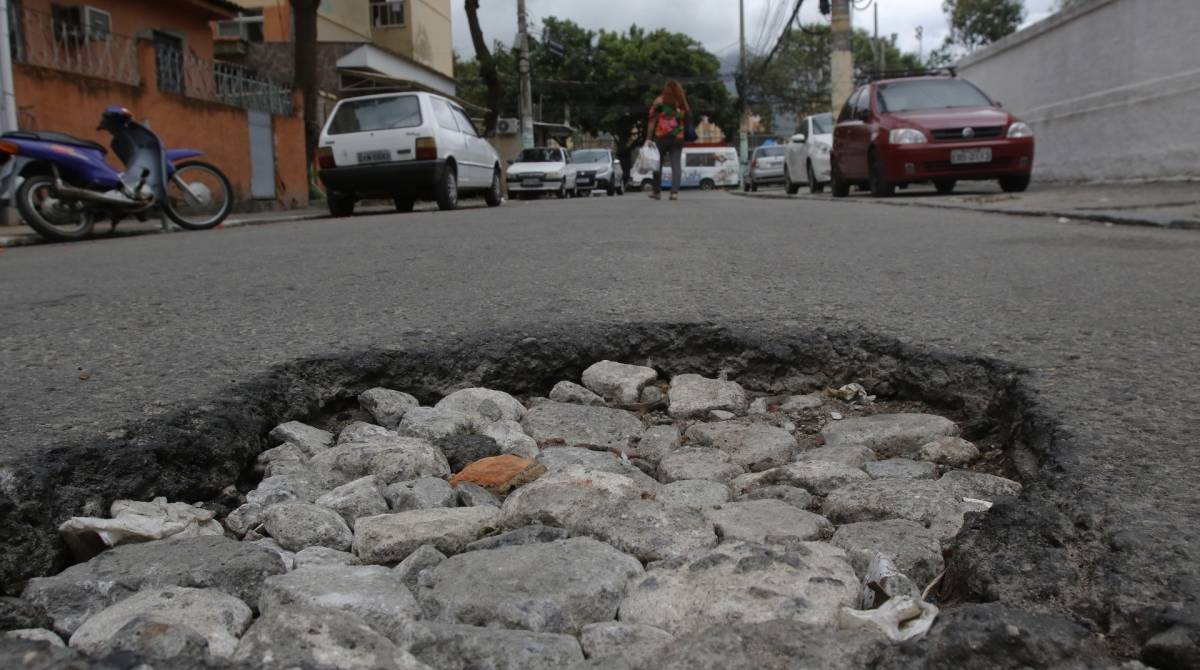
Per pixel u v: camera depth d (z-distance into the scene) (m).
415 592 1.63
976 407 2.65
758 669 1.23
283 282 4.40
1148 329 3.00
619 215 9.01
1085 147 14.35
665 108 13.04
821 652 1.26
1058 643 1.23
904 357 2.92
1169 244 5.39
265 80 19.89
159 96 13.58
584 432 2.65
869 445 2.50
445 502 2.11
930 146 11.36
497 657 1.34
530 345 3.11
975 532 1.58
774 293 3.81
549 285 4.08
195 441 2.22
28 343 3.12
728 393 2.91
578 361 3.15
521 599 1.49
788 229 6.86
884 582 1.52
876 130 11.95
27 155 8.31
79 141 8.70
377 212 13.98
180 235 8.62
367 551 1.83
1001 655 1.22
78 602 1.57
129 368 2.73
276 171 16.98
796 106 52.41
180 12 17.09
